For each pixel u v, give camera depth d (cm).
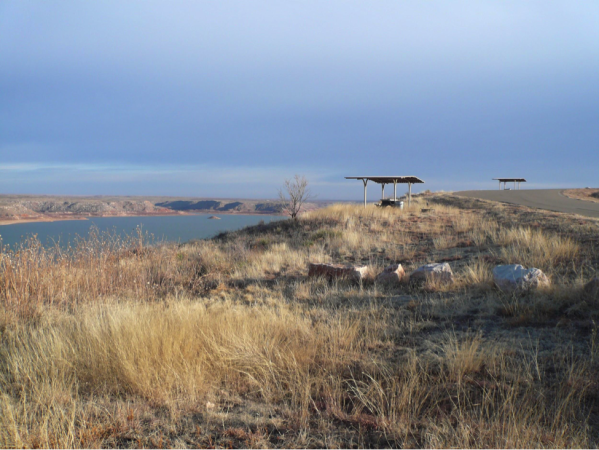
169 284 1013
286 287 948
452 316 610
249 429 303
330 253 1320
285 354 442
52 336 507
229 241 1736
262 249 1451
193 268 1127
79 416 324
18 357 427
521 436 274
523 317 548
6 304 675
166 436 296
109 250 1079
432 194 4122
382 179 2448
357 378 399
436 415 318
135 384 378
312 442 286
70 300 784
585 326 505
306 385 359
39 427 296
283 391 373
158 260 1155
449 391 359
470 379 374
